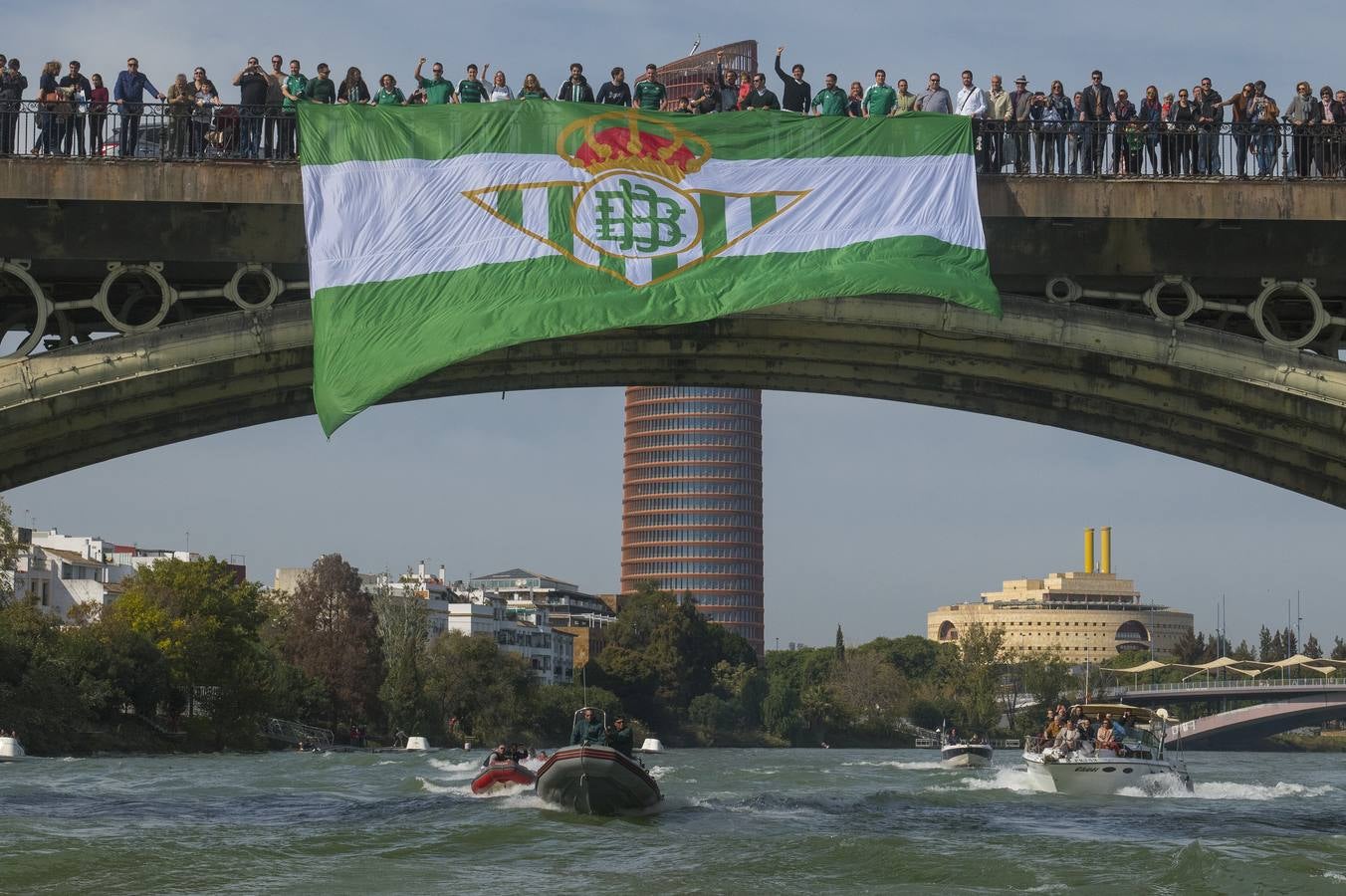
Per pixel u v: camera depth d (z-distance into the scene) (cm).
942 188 6216
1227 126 6419
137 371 6247
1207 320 7212
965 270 6138
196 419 7406
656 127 6219
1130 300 6650
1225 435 7488
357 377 5984
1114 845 6831
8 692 19200
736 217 6178
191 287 6788
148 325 6288
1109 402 7444
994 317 6356
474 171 6150
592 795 8338
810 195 6209
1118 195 6366
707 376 7575
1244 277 6581
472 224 6128
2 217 6266
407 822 7969
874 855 6369
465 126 6175
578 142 6194
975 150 6397
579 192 6166
